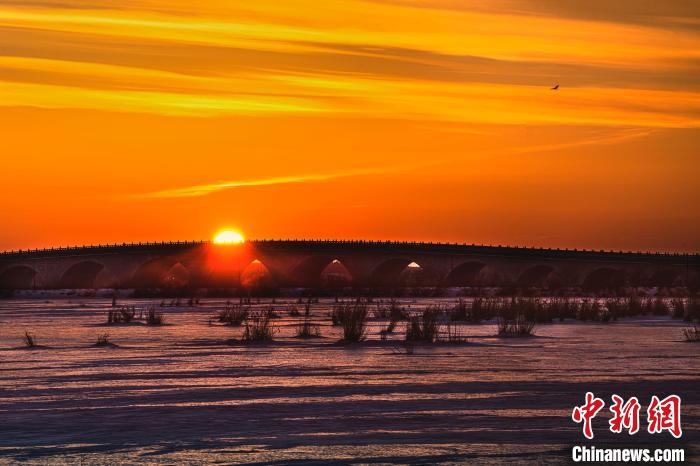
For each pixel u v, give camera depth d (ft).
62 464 97.50
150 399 135.95
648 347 205.87
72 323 319.68
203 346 216.74
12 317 367.86
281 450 102.83
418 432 111.34
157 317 318.86
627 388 142.00
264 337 232.32
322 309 435.12
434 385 146.82
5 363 182.50
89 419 120.47
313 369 168.76
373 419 119.14
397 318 319.27
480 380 151.94
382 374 160.76
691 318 309.01
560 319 310.04
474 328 267.80
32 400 135.64
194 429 113.91
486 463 97.45
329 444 105.60
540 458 99.30
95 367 174.70
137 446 104.99
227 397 137.08
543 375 157.48
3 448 104.47
